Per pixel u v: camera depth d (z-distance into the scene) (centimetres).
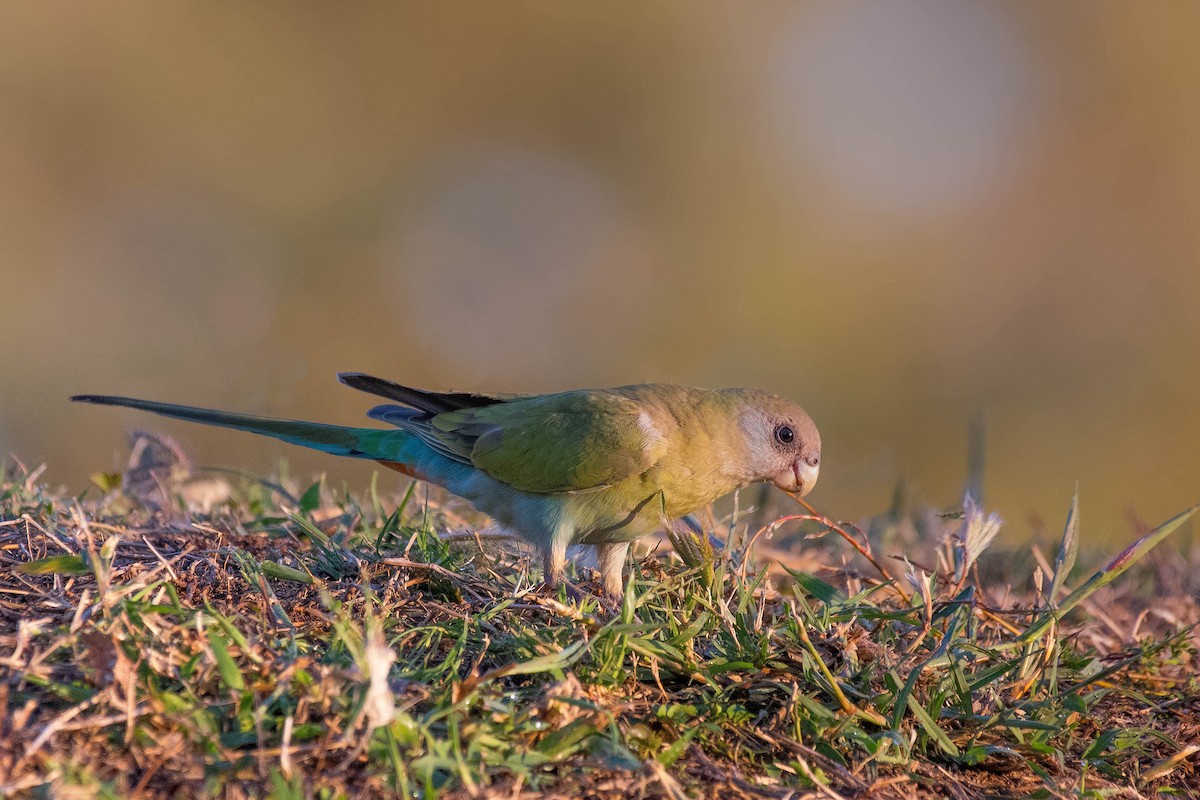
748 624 852
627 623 787
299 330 2981
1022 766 784
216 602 798
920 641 865
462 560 989
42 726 633
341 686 678
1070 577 1208
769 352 3189
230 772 620
